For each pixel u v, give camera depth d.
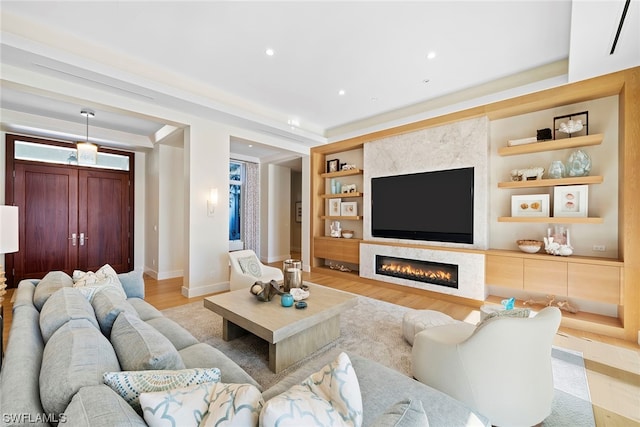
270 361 2.26
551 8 2.32
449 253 4.04
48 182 4.92
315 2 2.27
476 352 1.63
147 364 1.08
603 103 3.24
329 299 2.83
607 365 2.35
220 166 4.52
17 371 0.97
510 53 3.00
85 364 0.99
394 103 4.40
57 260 4.99
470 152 3.97
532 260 3.38
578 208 3.28
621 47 2.44
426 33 2.66
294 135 5.18
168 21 2.51
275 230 7.71
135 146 5.40
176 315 3.42
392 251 4.69
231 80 3.62
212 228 4.44
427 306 3.81
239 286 3.76
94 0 2.25
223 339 2.77
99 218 5.44
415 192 4.54
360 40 2.77
